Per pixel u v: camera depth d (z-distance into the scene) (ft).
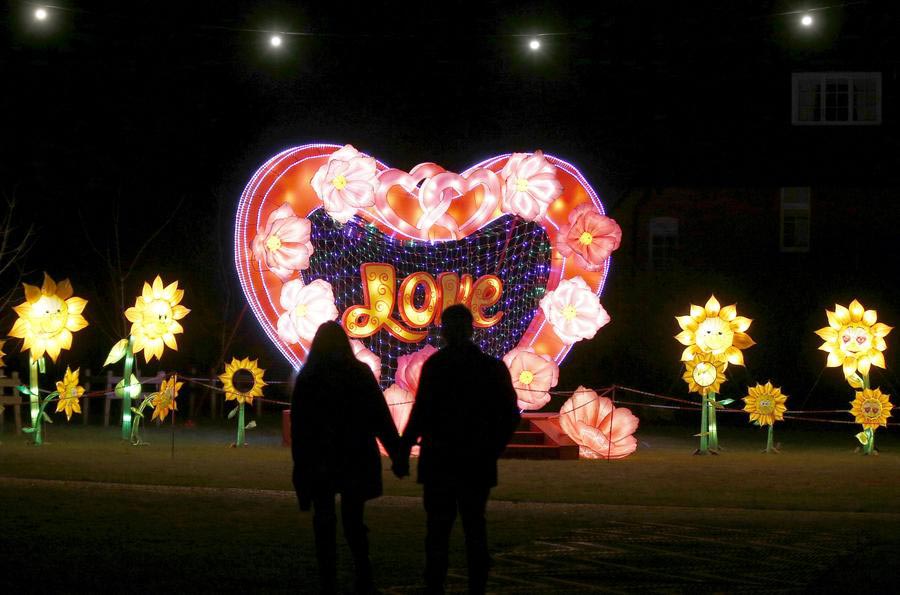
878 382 82.84
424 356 54.95
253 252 54.19
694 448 63.46
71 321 59.41
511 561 28.30
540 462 53.42
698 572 26.96
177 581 25.23
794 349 84.17
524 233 70.79
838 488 43.86
